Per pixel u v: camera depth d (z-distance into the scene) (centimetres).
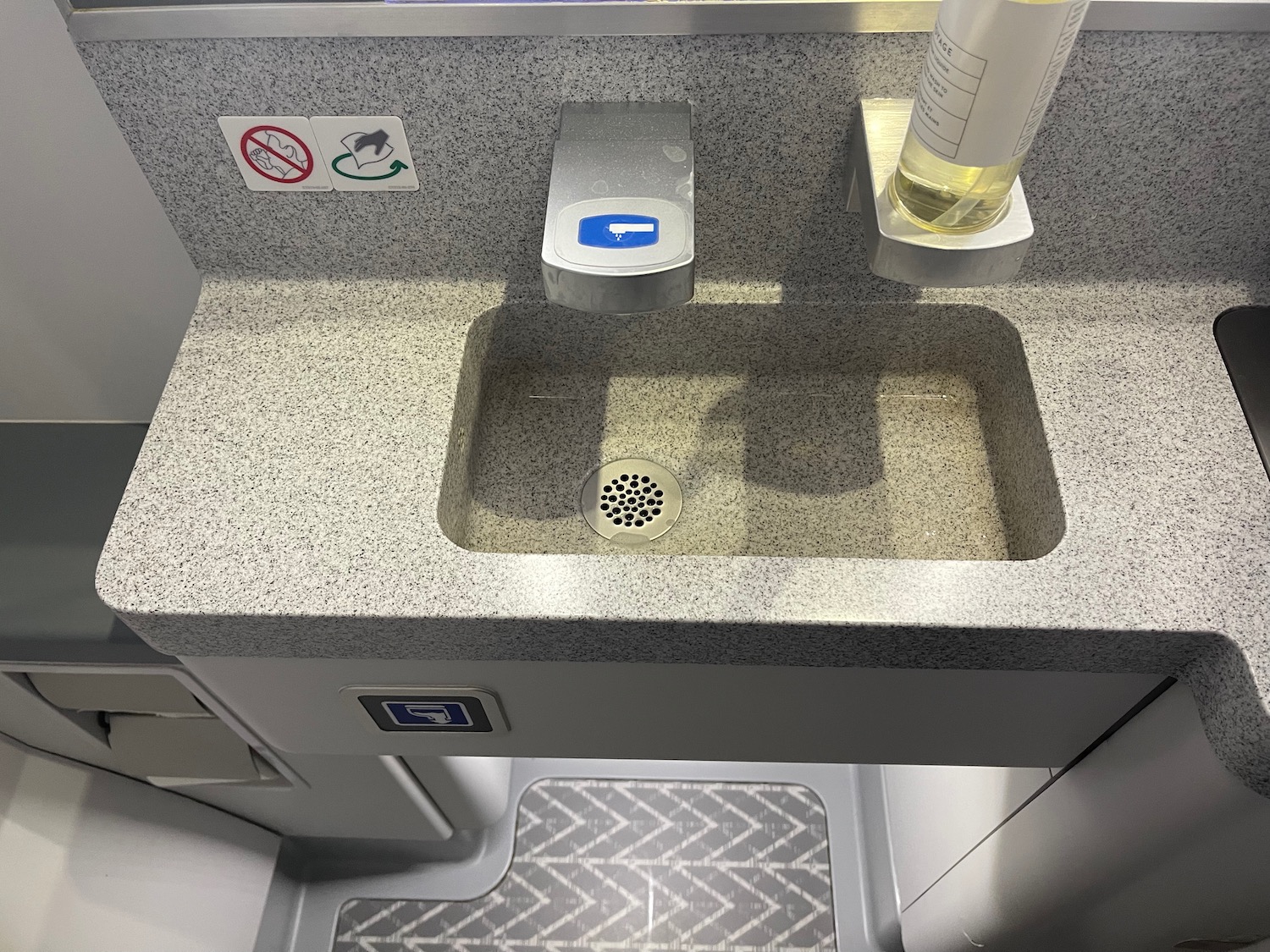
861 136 69
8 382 107
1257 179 74
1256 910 77
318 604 66
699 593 66
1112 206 77
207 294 85
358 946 150
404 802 128
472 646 69
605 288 61
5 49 74
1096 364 78
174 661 88
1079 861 88
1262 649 62
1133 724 76
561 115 71
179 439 75
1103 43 66
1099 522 69
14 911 106
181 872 129
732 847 156
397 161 75
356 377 79
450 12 65
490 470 88
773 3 65
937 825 126
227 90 70
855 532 84
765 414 91
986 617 64
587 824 158
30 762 110
